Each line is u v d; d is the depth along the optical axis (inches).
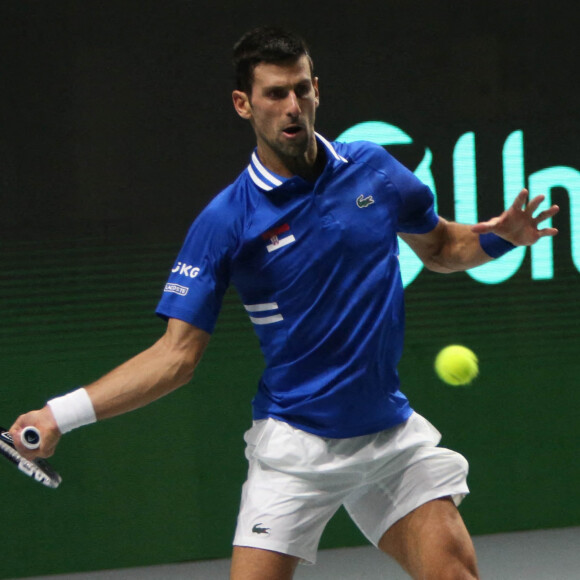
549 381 647.1
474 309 633.0
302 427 347.3
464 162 619.5
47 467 344.8
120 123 576.1
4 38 558.3
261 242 336.5
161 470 602.2
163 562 604.4
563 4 629.6
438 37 613.0
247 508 349.4
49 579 586.2
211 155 588.4
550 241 639.8
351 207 339.6
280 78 320.2
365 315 339.9
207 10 582.6
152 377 330.6
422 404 629.3
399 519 355.6
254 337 609.9
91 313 584.4
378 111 606.5
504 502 646.5
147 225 585.0
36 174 568.7
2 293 573.3
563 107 633.0
